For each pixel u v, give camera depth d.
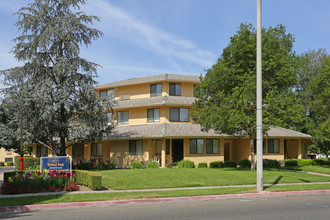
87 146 39.53
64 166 18.97
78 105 29.27
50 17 29.84
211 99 26.95
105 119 30.31
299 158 39.03
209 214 10.91
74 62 30.00
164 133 31.38
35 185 16.52
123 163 35.41
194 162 33.66
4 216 10.88
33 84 29.31
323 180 22.28
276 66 26.06
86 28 30.02
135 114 36.78
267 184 19.59
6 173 18.45
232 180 20.91
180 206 12.70
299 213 11.08
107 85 39.88
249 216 10.55
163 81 36.25
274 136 35.44
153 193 15.68
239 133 30.52
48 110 26.55
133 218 10.27
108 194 15.34
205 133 33.22
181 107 35.50
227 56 27.39
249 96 24.47
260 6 17.09
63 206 12.70
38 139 29.25
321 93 33.38
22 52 29.12
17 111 27.83
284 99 24.89
